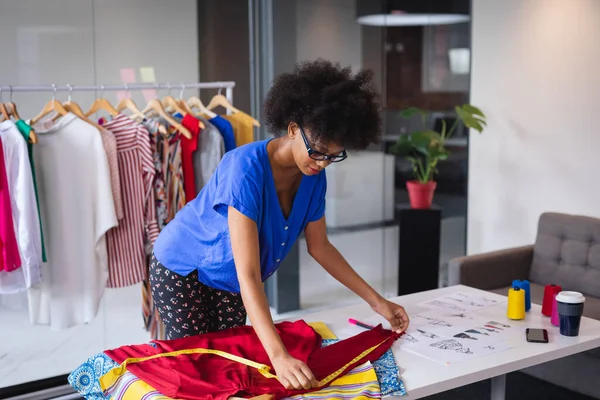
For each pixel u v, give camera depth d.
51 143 2.86
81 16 3.60
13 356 3.53
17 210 2.76
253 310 1.70
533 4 4.14
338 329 2.09
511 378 3.43
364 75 1.69
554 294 2.24
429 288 4.45
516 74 4.29
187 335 2.12
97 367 1.77
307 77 1.67
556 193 4.12
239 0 4.11
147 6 3.80
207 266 1.98
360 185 4.75
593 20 3.81
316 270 4.54
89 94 3.67
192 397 1.54
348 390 1.62
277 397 1.56
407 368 1.78
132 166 3.01
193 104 3.43
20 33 3.45
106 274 3.02
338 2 4.43
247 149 1.82
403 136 4.61
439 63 4.79
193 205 2.01
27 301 3.42
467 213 4.72
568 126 4.01
